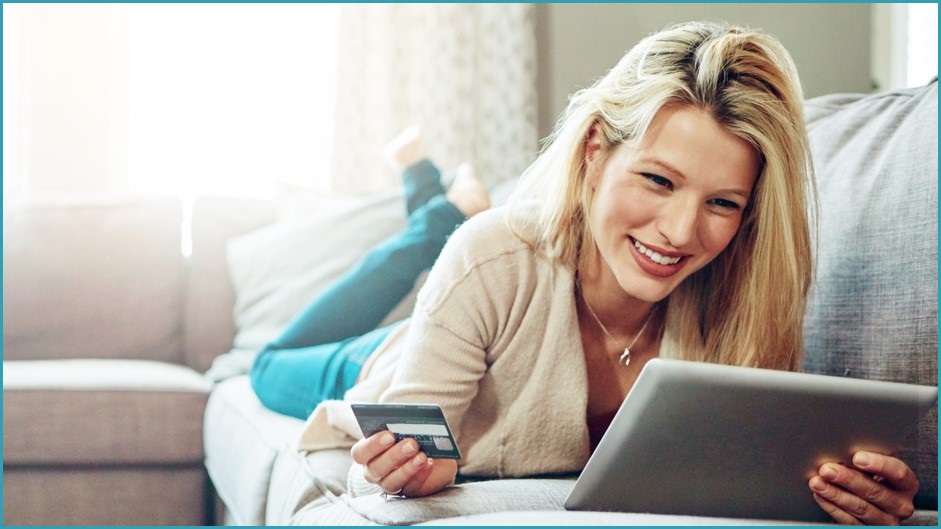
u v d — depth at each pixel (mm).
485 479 1314
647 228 1125
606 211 1148
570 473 1306
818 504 1008
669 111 1100
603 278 1254
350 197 2990
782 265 1196
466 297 1211
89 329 2768
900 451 1218
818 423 934
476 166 3959
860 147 1421
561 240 1228
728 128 1088
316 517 1216
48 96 3871
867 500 991
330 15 3947
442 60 3920
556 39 4113
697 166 1087
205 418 2248
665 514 978
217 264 2869
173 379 2334
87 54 3896
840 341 1320
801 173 1170
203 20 3945
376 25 3867
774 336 1235
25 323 2729
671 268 1144
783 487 984
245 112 3963
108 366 2480
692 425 907
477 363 1227
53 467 2186
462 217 2215
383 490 1074
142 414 2207
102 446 2188
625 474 939
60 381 2207
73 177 3893
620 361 1322
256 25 3963
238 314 2754
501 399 1283
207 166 3951
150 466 2227
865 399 923
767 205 1153
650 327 1319
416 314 1247
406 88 3916
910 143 1311
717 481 959
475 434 1308
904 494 1002
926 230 1228
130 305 2803
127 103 3918
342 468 1355
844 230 1358
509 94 3967
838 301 1337
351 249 2650
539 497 1038
